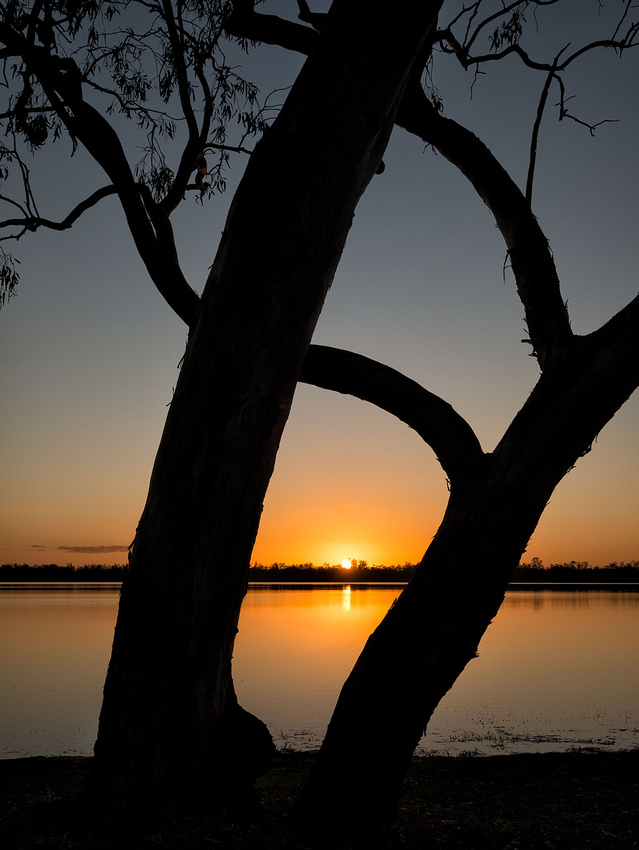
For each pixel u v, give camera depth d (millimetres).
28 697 16969
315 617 51188
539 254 4977
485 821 5465
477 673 22062
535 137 5258
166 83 7023
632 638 35031
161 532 4164
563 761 8719
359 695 4434
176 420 4168
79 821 4199
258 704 16125
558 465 4418
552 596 110312
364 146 4051
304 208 3984
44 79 5309
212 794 4336
